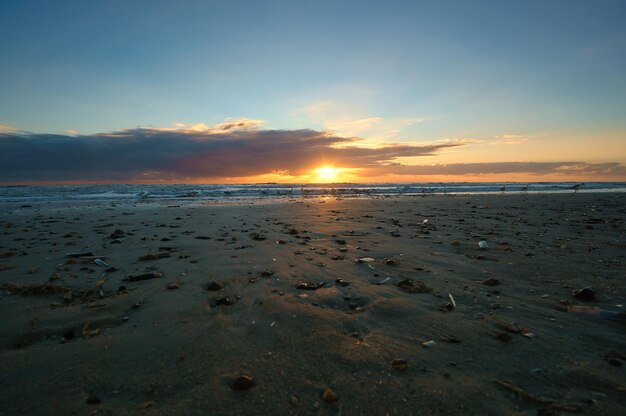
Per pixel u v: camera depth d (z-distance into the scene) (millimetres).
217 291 4445
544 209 15055
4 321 3549
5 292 4414
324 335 3217
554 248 7012
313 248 6992
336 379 2553
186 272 5262
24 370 2670
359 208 15969
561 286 4641
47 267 5582
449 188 39188
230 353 2918
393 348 2992
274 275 5086
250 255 6305
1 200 22062
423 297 4266
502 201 19828
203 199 23375
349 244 7449
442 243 7586
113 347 3029
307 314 3686
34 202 20484
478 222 10977
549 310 3838
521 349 2982
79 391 2412
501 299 4180
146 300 4141
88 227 9969
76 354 2914
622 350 2945
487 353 2922
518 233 8828
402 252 6684
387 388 2443
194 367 2709
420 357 2850
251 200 22344
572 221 11094
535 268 5535
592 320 3568
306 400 2326
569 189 37750
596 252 6621
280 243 7449
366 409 2234
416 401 2305
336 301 4125
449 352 2936
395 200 21469
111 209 15844
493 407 2246
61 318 3631
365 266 5676
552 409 2223
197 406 2260
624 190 35344
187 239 7930
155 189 35688
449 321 3555
